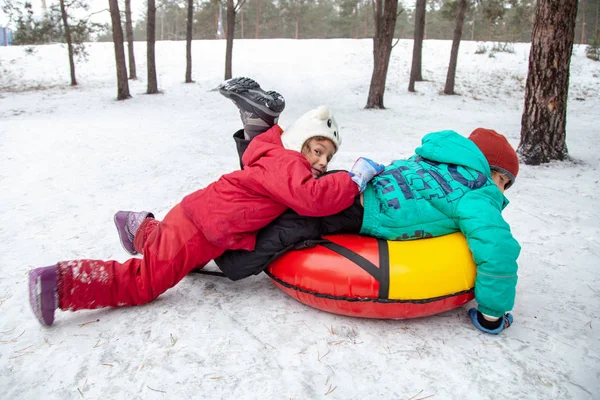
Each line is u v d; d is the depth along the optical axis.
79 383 2.15
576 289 3.10
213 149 8.13
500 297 2.38
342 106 17.16
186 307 2.77
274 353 2.34
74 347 2.41
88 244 3.78
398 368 2.24
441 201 2.55
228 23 19.00
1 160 6.78
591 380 2.19
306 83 21.14
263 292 2.95
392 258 2.45
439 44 28.34
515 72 22.81
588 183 6.12
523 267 3.44
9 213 4.56
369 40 29.16
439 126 12.52
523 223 4.44
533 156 7.40
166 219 2.75
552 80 7.17
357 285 2.42
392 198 2.59
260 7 49.97
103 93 19.11
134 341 2.44
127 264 2.72
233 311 2.72
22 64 24.12
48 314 2.49
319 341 2.44
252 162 2.74
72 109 15.99
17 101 17.70
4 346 2.43
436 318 2.68
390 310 2.46
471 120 14.28
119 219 3.31
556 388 2.13
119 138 8.72
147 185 5.59
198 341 2.43
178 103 16.98
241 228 2.60
